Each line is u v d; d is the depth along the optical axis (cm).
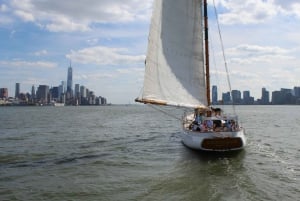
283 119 8569
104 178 1995
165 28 2853
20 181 1945
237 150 2627
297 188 1745
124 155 2748
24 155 2775
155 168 2242
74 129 5319
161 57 2856
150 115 11488
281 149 3003
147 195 1662
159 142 3553
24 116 10688
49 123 6906
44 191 1748
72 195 1680
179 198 1611
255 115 11425
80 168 2273
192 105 2883
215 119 2720
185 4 2872
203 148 2592
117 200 1598
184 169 2191
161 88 2859
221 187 1770
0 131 5009
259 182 1864
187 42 2906
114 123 6900
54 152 2919
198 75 2922
